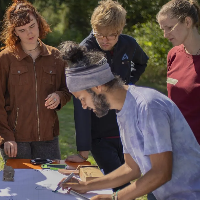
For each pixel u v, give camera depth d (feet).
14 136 10.55
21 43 10.55
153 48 37.58
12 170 8.72
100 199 7.29
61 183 8.07
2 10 34.99
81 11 42.50
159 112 6.61
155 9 40.75
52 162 9.72
